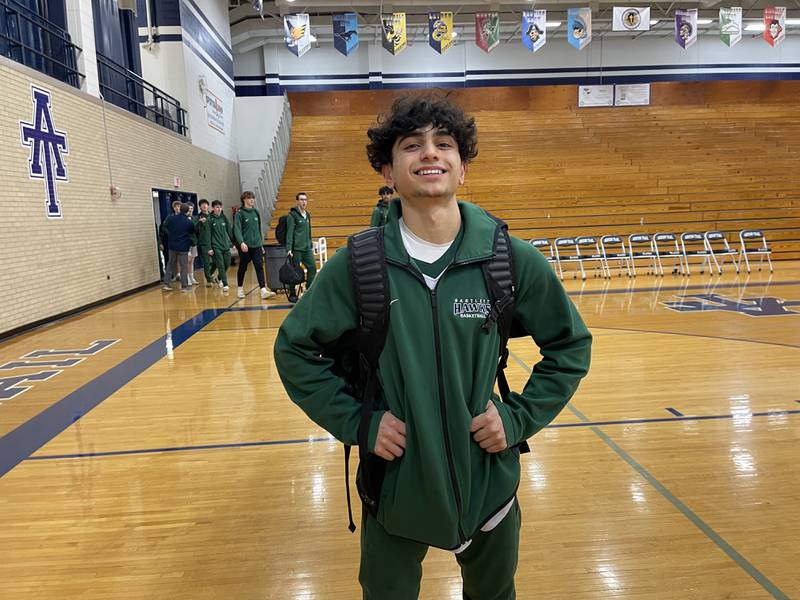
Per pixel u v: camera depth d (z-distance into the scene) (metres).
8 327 6.16
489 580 1.33
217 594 1.95
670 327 6.04
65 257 7.39
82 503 2.60
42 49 8.00
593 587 1.92
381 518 1.19
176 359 5.20
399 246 1.12
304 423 3.57
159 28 12.53
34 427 3.57
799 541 2.15
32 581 2.04
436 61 20.67
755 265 11.45
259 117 18.34
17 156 6.38
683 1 18.55
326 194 15.14
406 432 1.11
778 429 3.26
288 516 2.46
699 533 2.23
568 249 12.41
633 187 14.62
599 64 21.11
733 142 16.81
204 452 3.15
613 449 3.04
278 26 19.03
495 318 1.12
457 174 1.12
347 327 1.16
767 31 13.54
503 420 1.15
